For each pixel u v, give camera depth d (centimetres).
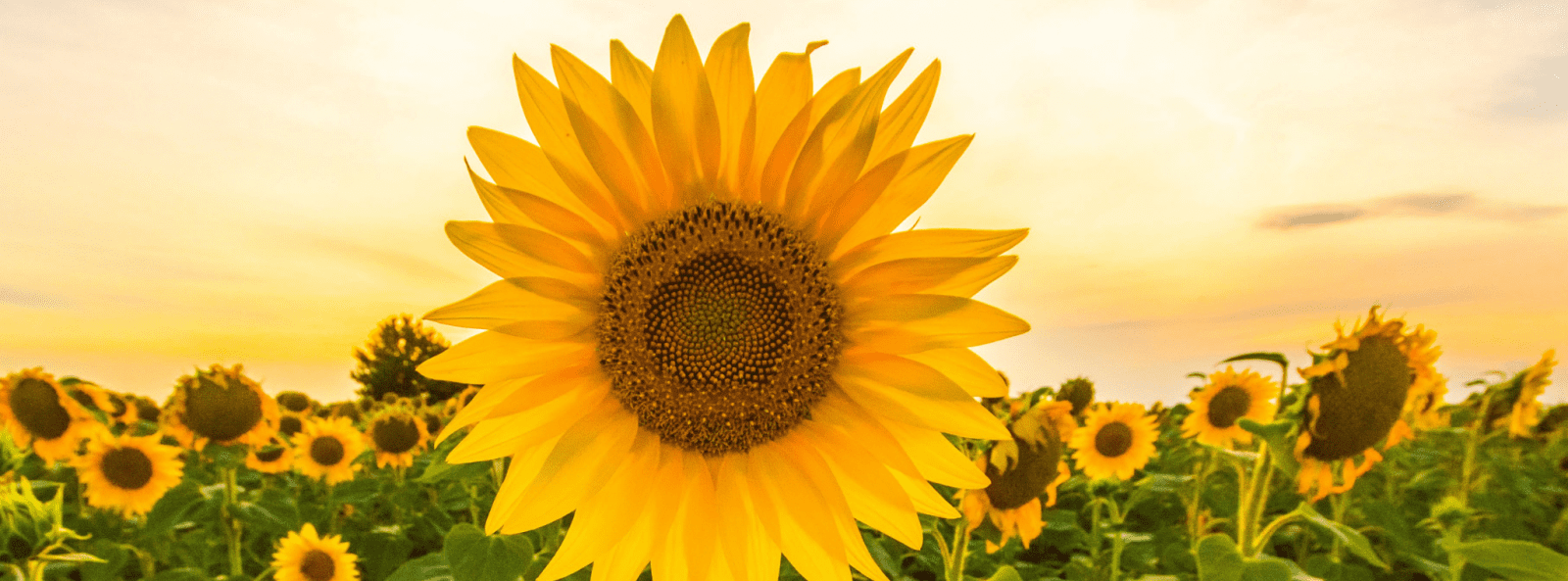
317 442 423
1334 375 282
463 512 406
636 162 198
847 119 192
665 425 209
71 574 361
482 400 194
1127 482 376
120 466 374
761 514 206
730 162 207
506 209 191
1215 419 373
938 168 191
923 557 336
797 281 204
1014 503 289
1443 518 345
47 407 393
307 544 358
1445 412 387
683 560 208
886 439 202
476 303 187
